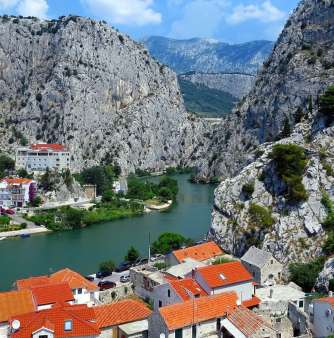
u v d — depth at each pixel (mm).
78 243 194625
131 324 84375
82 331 76812
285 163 153000
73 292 110500
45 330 74438
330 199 146500
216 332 79750
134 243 191500
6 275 151250
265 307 95938
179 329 77250
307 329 83812
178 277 114000
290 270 126438
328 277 115812
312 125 174750
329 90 171125
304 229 141625
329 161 154125
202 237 193000
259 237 146375
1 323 83438
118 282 133750
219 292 98062
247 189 158250
